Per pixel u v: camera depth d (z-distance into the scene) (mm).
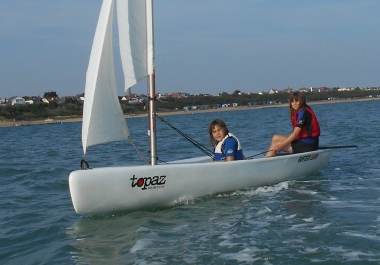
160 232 4340
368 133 13898
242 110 67188
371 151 9703
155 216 4922
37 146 16125
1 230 4777
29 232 4645
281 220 4586
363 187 6074
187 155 10641
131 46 5223
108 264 3643
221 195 5738
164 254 3756
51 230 4656
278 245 3842
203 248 3854
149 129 5512
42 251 4066
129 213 5086
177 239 4117
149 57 5375
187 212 5035
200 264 3518
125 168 4973
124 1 5156
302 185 6289
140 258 3693
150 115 5461
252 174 5973
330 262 3443
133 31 5223
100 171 4855
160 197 5207
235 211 5004
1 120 55344
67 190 6820
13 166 9680
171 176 5242
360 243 3803
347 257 3521
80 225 4758
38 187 7090
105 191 4879
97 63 4984
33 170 8891
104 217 4988
